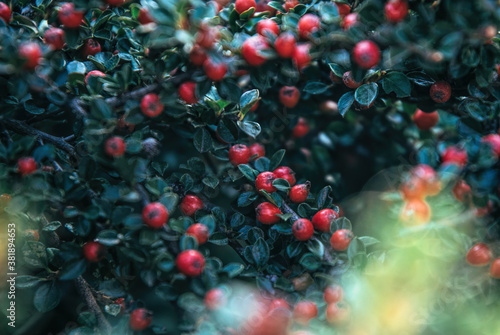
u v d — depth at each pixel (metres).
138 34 0.35
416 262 0.34
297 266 0.35
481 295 0.35
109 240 0.33
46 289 0.35
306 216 0.36
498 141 0.35
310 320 0.33
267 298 0.34
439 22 0.33
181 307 0.33
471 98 0.36
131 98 0.34
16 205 0.33
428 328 0.34
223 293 0.33
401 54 0.34
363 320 0.33
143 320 0.34
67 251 0.34
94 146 0.33
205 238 0.34
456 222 0.36
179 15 0.33
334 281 0.33
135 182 0.34
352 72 0.35
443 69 0.35
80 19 0.35
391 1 0.34
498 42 0.35
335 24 0.35
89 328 0.35
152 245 0.34
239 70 0.36
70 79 0.35
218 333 0.33
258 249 0.35
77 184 0.34
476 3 0.33
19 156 0.34
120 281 0.35
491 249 0.35
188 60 0.34
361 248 0.34
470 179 0.35
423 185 0.34
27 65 0.33
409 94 0.35
